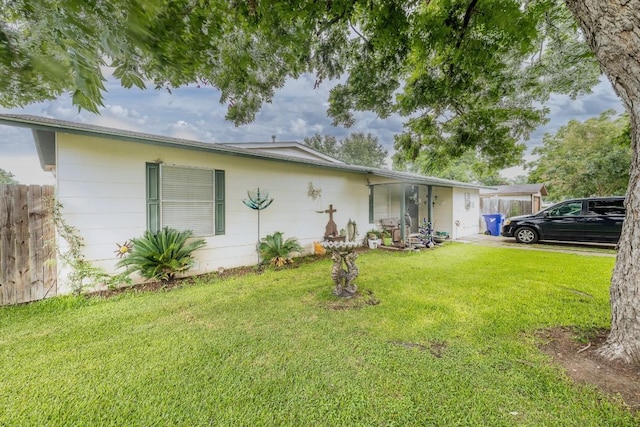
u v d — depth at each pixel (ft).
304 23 10.03
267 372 7.02
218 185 18.88
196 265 17.63
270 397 6.11
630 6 5.54
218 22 7.36
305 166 24.48
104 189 14.35
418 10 11.88
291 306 11.73
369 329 9.39
